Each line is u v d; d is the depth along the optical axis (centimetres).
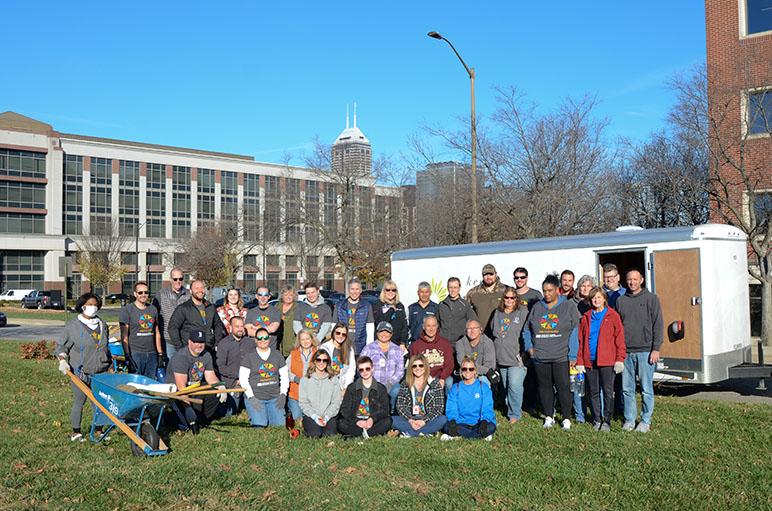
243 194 7438
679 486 569
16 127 6216
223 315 1020
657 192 2153
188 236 6391
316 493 562
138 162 6819
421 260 1363
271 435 782
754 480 582
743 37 1973
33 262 6369
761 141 1869
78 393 753
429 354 848
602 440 734
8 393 1110
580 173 2075
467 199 2280
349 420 778
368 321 966
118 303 5747
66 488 572
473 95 1820
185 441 751
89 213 6581
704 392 1102
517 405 858
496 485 578
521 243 1205
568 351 817
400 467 640
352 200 3341
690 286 1001
